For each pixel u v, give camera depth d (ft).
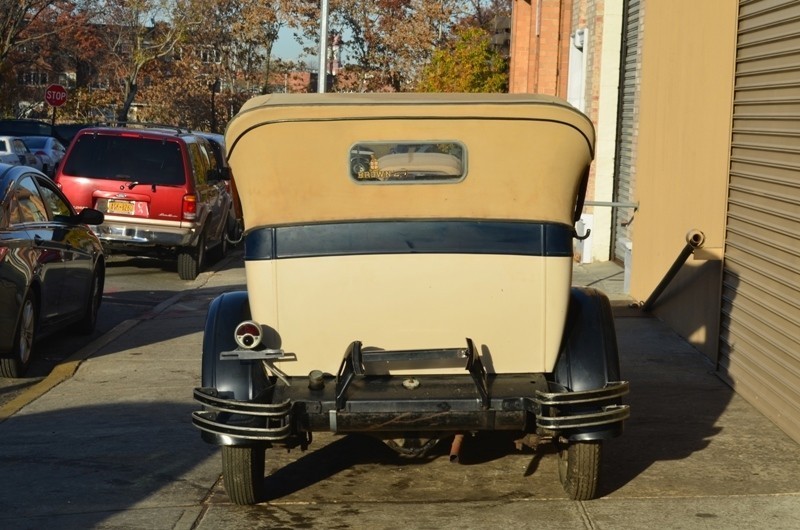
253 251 18.85
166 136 52.08
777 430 24.32
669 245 35.47
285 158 18.45
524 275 18.81
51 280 33.09
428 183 18.58
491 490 20.79
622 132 51.47
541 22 64.80
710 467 21.74
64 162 51.62
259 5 191.83
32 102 228.43
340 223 18.74
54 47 221.87
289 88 217.56
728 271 28.81
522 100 18.57
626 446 23.24
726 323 28.91
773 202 25.34
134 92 212.64
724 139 29.43
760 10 26.61
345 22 166.50
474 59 87.15
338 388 18.10
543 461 22.59
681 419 25.29
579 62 58.80
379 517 19.31
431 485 21.15
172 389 29.40
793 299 23.76
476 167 18.57
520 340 19.03
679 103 34.47
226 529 18.80
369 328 18.99
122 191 51.34
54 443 24.22
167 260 60.85
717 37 30.35
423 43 161.58
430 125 18.44
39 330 32.76
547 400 17.84
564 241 18.85
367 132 18.45
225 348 19.21
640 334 34.65
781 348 24.44
